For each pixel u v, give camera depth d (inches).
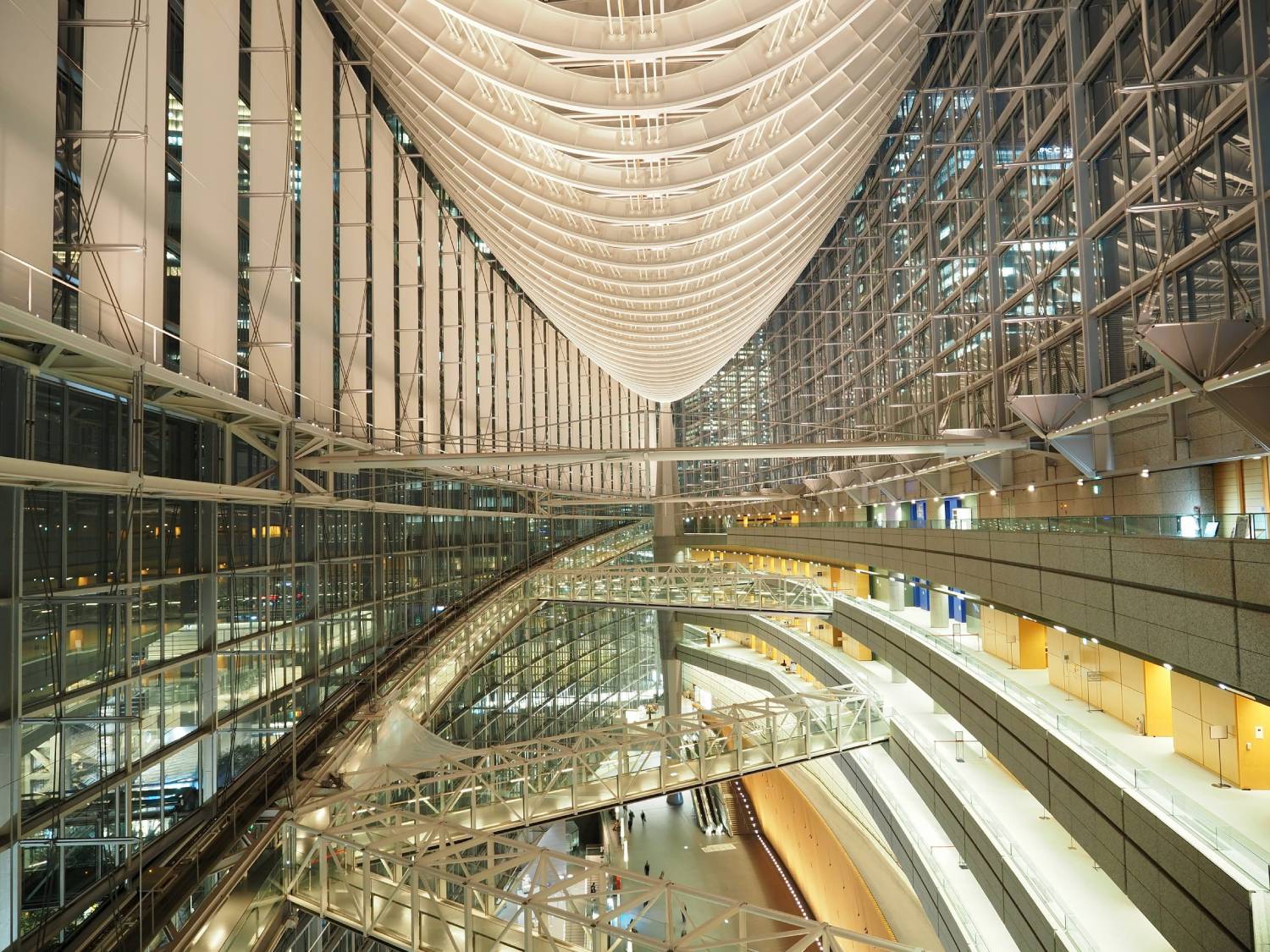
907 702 1010.1
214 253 563.2
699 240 734.5
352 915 520.4
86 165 426.6
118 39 452.8
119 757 429.1
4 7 359.9
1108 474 679.7
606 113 577.6
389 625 995.3
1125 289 634.8
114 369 406.0
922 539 962.1
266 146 657.0
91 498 423.5
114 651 433.1
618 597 1565.0
